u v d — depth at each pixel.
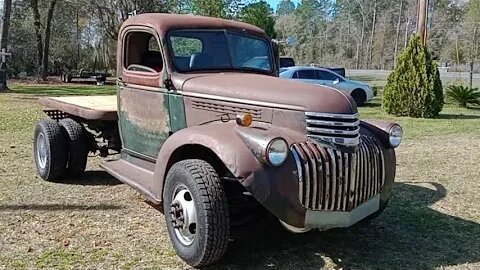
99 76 25.72
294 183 3.39
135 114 4.88
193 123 4.21
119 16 26.69
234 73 4.58
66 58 33.62
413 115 13.64
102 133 5.72
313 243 4.17
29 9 30.97
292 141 3.53
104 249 3.95
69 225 4.45
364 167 3.71
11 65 29.97
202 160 3.75
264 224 4.50
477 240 4.32
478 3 51.84
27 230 4.30
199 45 4.60
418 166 7.24
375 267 3.74
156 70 4.65
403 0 70.56
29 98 15.85
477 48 48.75
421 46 13.79
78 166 5.87
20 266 3.61
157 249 3.97
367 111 14.96
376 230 4.51
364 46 73.62
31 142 8.16
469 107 17.52
